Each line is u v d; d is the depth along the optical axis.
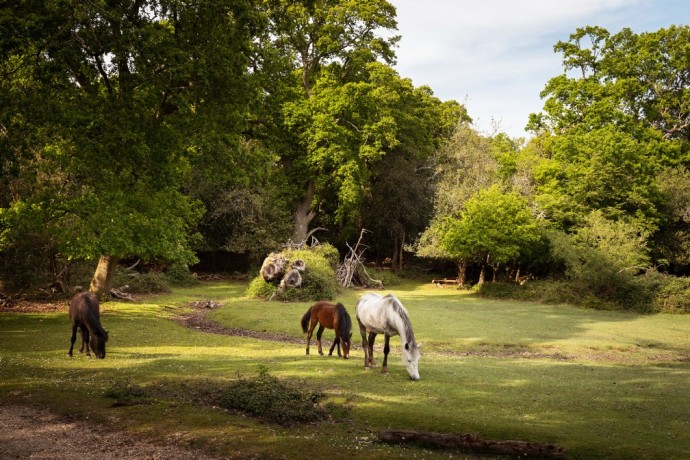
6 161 14.30
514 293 31.25
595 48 39.94
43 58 14.32
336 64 37.53
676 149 36.47
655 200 32.44
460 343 17.25
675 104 39.28
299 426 7.43
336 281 32.41
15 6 13.57
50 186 17.70
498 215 32.16
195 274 40.19
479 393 9.52
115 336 15.48
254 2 17.77
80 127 14.71
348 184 35.47
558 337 18.55
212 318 22.33
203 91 17.20
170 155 17.84
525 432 7.13
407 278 44.16
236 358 12.70
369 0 35.78
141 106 16.77
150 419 7.43
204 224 39.00
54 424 7.29
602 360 15.66
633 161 32.72
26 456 6.16
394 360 13.27
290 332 18.97
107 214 16.69
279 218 38.94
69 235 17.84
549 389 10.22
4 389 8.74
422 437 6.80
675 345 17.92
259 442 6.66
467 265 40.53
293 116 34.12
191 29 16.91
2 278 22.53
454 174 38.81
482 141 39.94
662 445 6.74
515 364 13.62
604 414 8.33
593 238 29.02
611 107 35.56
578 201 33.16
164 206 20.09
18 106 14.00
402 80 41.50
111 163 15.82
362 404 8.30
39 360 11.30
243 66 17.86
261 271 28.70
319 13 35.25
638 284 26.64
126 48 14.30
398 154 42.59
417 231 44.34
